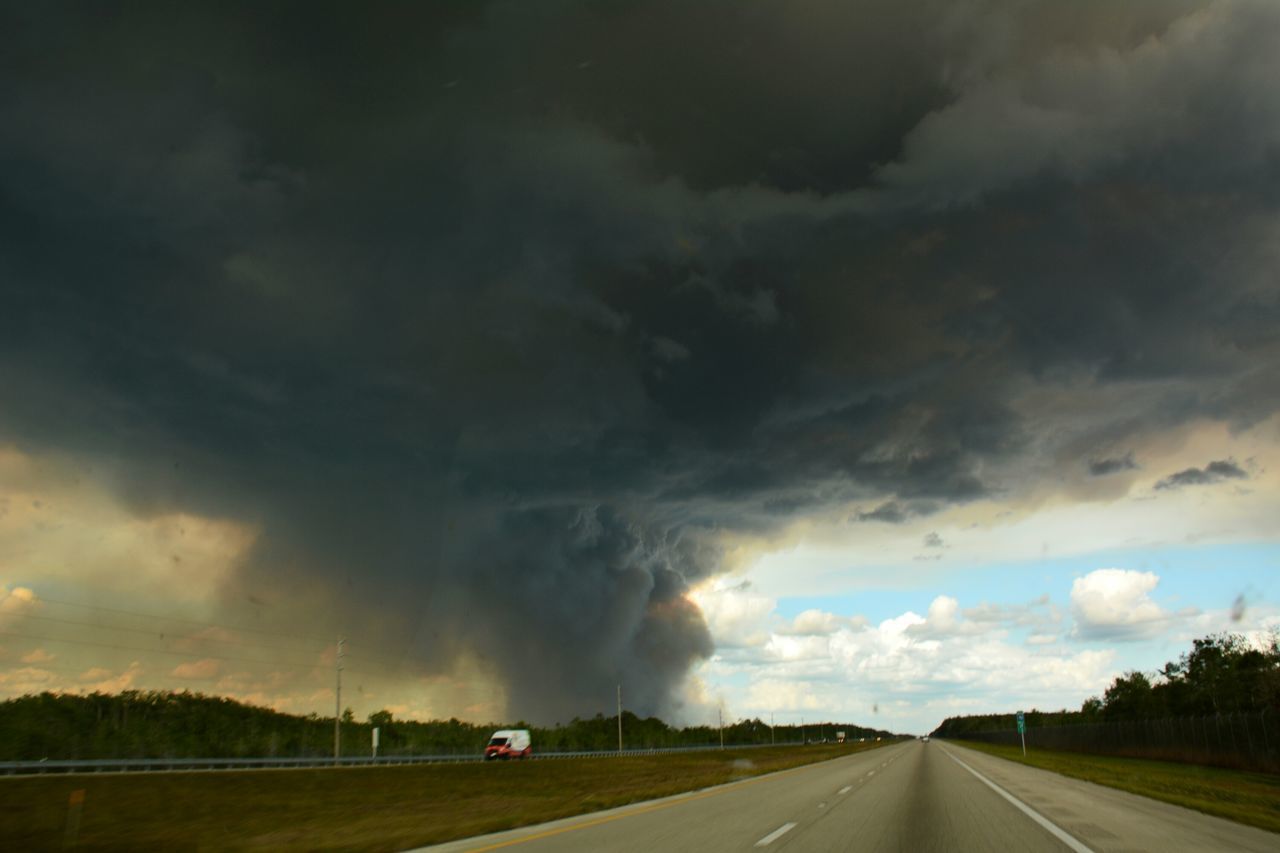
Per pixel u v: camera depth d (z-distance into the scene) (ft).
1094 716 445.37
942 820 65.98
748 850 48.91
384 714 446.19
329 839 73.31
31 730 274.77
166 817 113.80
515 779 189.26
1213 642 302.04
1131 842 52.37
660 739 602.85
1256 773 157.17
